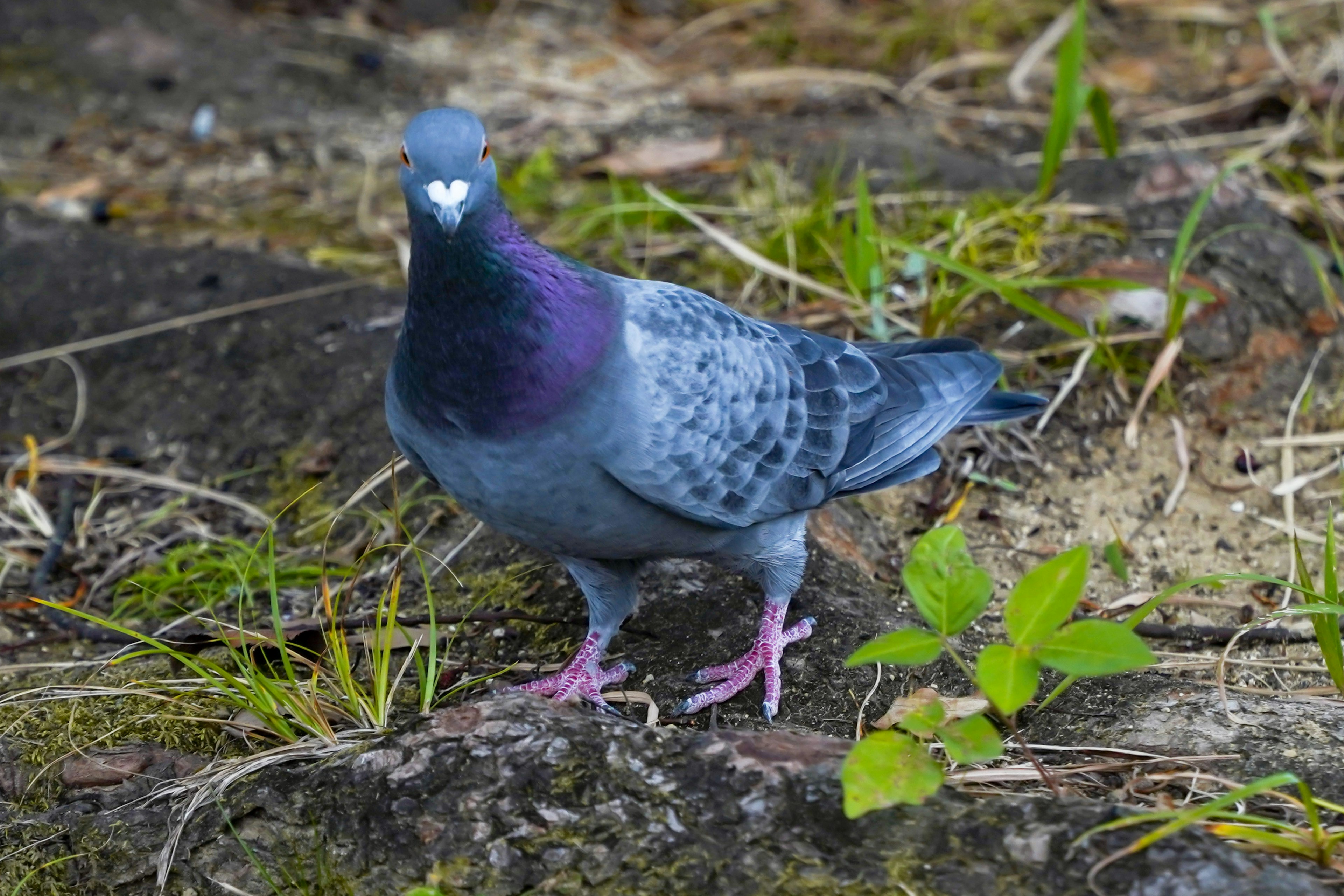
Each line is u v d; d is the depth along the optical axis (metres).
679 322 7.55
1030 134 15.01
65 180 15.23
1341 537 9.82
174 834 6.93
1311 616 8.70
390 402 7.45
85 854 7.07
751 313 12.02
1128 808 5.87
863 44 17.61
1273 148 13.91
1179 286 11.30
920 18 17.58
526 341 6.81
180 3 18.92
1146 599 9.25
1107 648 5.73
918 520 10.27
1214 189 11.30
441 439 7.16
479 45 18.59
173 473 11.20
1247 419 10.94
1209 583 8.25
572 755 6.50
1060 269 11.93
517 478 7.15
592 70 17.62
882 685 7.99
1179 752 6.95
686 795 6.28
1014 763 7.14
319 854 6.62
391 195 15.02
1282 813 6.41
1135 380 11.05
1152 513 10.16
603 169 14.52
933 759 6.86
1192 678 8.14
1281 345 11.39
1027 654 5.83
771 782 6.25
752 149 14.63
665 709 7.98
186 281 12.84
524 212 14.16
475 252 6.67
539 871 6.19
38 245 13.33
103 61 17.48
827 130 14.98
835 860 5.89
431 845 6.38
